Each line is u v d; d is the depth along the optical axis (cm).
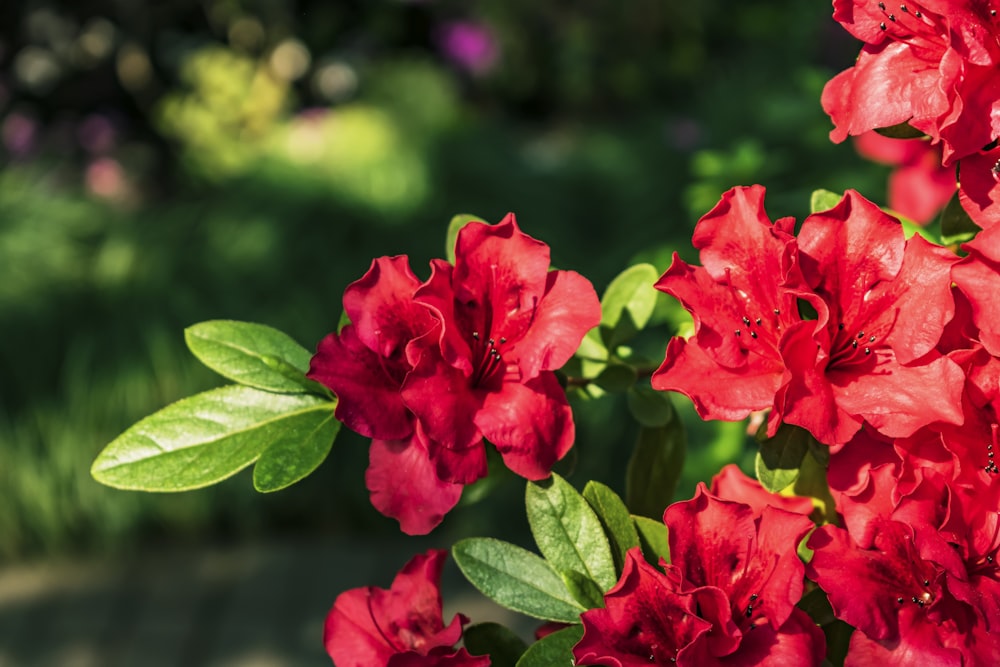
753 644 43
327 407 48
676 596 43
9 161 271
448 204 229
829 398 43
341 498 205
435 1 310
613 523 45
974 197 45
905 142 70
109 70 289
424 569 48
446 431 44
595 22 309
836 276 44
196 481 47
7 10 280
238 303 205
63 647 179
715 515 44
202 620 184
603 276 201
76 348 200
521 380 45
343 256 214
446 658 45
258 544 204
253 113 269
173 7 293
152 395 199
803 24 222
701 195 92
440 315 44
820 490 47
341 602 49
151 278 208
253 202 225
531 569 46
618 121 324
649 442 52
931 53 44
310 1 304
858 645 43
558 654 45
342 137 244
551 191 236
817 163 114
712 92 236
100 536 203
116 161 281
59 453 198
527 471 45
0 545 202
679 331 49
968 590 42
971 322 44
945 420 42
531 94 342
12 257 212
